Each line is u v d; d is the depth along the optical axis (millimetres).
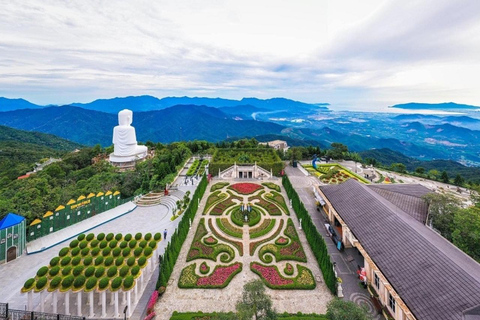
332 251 45469
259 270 40312
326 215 58969
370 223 40312
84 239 37594
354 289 36562
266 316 25719
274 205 63719
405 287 27797
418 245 31656
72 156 111125
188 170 93812
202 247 46375
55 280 29719
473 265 30172
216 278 38500
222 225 54125
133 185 76000
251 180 84938
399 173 112938
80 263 32938
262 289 26391
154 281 37875
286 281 38000
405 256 31328
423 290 26406
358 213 44188
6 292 34906
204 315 31922
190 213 54688
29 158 144125
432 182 99750
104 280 30484
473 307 22344
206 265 41312
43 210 53406
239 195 70875
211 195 70500
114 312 31781
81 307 32219
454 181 96812
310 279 38344
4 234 41656
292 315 32344
